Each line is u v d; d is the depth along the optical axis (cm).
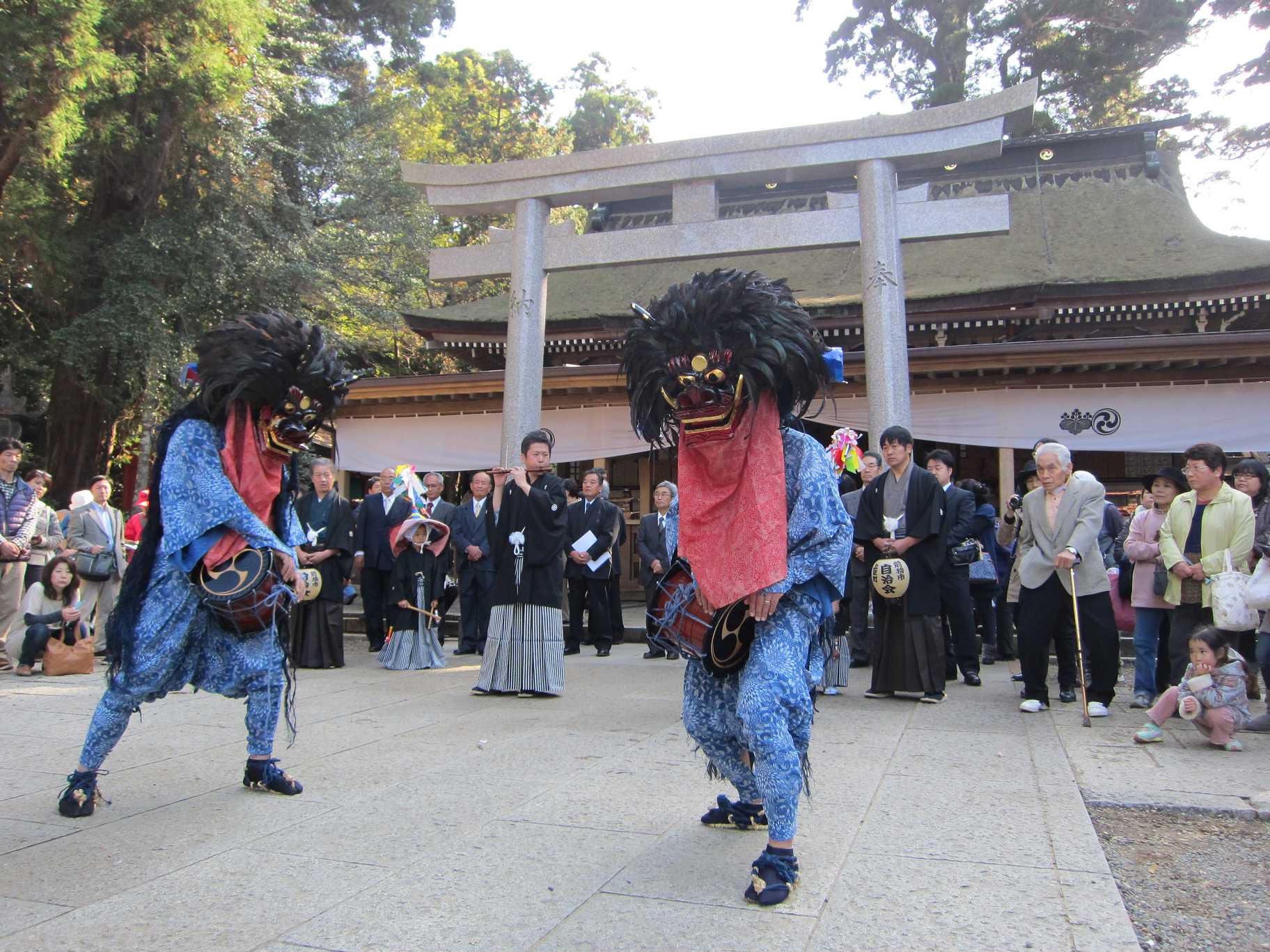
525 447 657
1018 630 607
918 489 629
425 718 564
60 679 741
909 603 627
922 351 1184
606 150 1016
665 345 290
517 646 651
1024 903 262
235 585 351
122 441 2306
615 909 259
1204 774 426
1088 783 408
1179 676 596
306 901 266
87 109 1683
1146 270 1587
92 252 1859
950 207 938
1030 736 509
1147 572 623
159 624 353
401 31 2814
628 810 358
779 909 259
